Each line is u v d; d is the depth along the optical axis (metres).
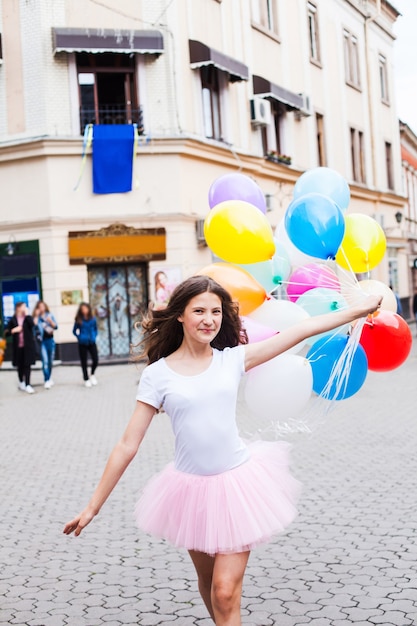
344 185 4.93
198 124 22.38
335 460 8.29
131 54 21.19
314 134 29.61
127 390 15.55
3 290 21.67
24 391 16.06
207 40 22.94
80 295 21.20
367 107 35.28
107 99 21.41
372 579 4.73
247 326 4.23
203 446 3.35
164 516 3.42
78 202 21.16
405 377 16.52
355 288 4.36
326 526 5.87
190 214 22.05
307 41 29.36
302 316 4.24
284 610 4.32
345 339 4.14
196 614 4.32
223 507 3.29
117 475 3.30
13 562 5.34
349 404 12.74
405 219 40.94
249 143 24.72
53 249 21.05
